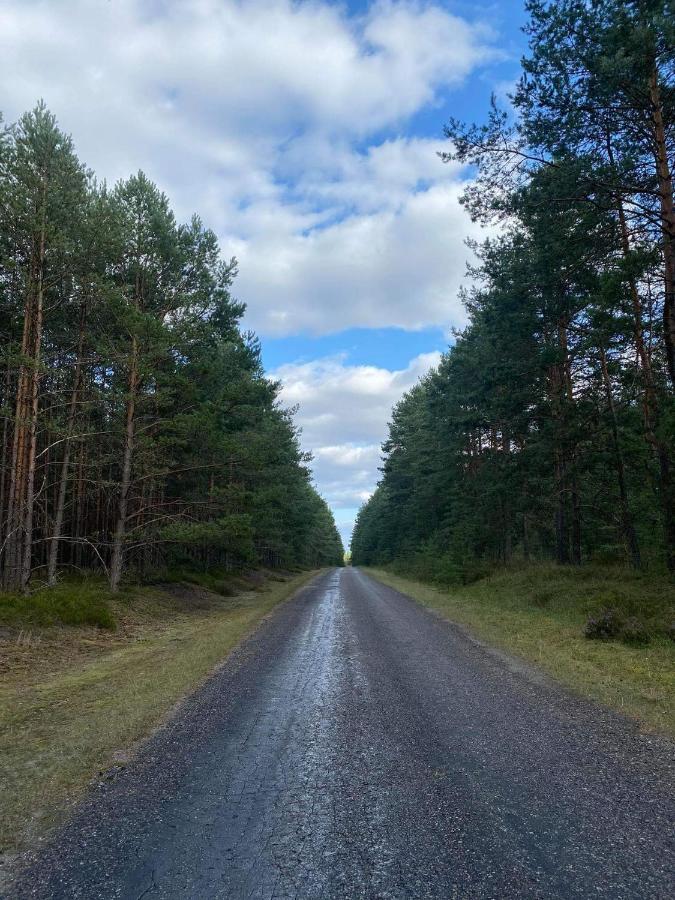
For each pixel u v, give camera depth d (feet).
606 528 74.23
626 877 9.38
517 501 79.56
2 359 49.14
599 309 50.08
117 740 17.10
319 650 32.94
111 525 79.56
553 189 41.57
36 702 22.27
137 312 52.54
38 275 49.21
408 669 26.96
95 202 53.31
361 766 14.75
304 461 132.36
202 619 52.90
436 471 122.42
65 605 41.45
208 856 10.34
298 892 9.15
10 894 9.26
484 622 42.68
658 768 14.12
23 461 47.85
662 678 22.99
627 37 36.32
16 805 12.77
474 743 16.33
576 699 20.75
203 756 15.70
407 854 10.27
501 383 69.51
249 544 71.10
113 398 56.18
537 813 11.81
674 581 43.60
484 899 8.83
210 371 64.64
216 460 66.80
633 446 58.85
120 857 10.38
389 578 129.90
